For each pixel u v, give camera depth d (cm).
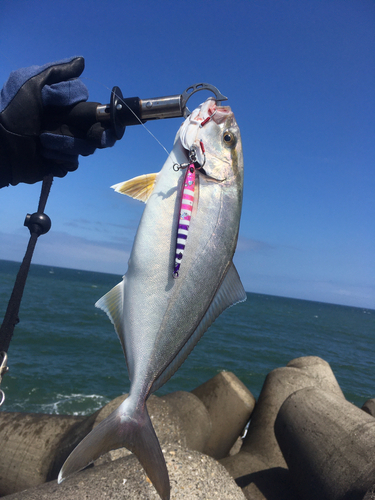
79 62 42
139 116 40
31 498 46
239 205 40
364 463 62
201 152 37
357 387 339
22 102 39
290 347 543
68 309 637
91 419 83
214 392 125
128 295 37
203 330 40
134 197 38
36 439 86
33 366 268
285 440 79
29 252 39
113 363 309
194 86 39
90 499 46
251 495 77
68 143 40
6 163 42
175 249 36
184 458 54
